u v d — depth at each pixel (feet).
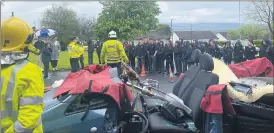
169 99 16.71
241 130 15.14
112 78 15.38
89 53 62.80
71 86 14.62
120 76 17.24
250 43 46.16
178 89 18.38
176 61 48.78
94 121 13.17
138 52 51.19
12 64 8.01
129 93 14.24
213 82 14.93
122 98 14.05
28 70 7.92
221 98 14.10
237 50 46.73
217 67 18.60
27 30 8.34
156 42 53.57
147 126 14.30
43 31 45.96
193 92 15.99
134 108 16.06
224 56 50.88
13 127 7.66
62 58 94.63
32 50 8.55
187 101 16.28
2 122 7.82
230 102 14.25
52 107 13.50
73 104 13.47
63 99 14.02
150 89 18.13
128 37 132.67
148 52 51.44
